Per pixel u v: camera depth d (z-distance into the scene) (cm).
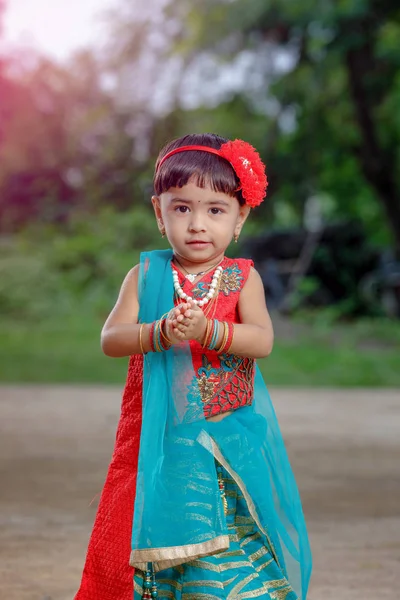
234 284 243
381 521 419
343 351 1141
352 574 335
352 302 1527
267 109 1758
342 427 692
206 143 236
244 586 232
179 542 222
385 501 459
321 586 320
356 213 2006
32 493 471
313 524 412
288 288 1533
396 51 1425
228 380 237
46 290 1565
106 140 2052
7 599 303
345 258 1545
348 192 1958
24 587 317
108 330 238
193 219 233
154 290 241
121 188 2105
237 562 235
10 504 446
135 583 232
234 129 1820
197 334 224
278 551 239
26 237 1934
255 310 243
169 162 235
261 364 1056
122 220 1833
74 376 991
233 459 233
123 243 1791
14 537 386
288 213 2392
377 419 733
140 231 1812
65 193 2161
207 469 227
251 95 1717
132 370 243
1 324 1438
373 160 1533
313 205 2380
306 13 1335
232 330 229
